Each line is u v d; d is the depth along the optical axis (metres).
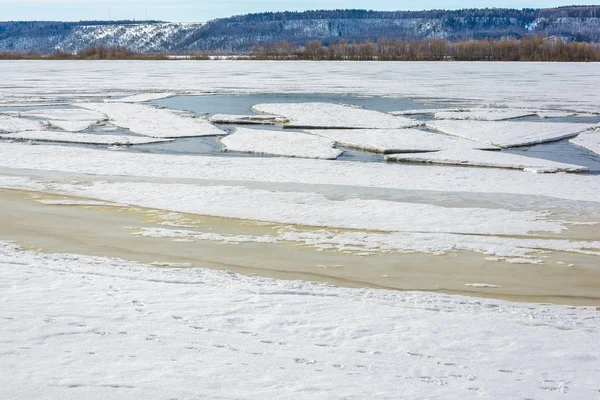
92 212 14.29
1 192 16.14
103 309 7.61
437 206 14.72
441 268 10.60
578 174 18.81
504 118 30.92
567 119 31.52
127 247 11.73
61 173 18.44
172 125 28.64
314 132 26.69
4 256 10.60
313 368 6.10
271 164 19.88
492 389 5.76
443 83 53.59
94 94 43.72
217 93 44.94
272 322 7.36
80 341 6.59
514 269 10.60
